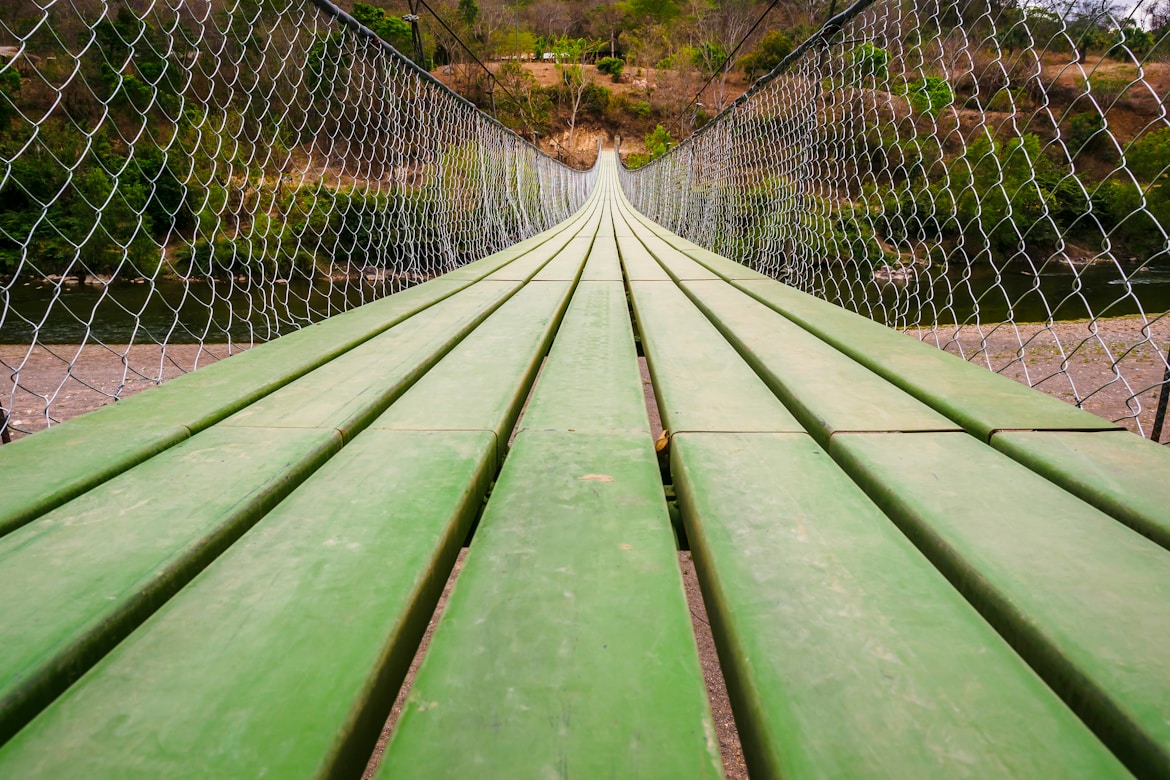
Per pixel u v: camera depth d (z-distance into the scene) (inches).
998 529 24.5
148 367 303.4
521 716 16.5
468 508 30.1
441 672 18.2
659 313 82.2
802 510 28.0
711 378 51.2
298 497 29.2
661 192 418.3
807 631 19.4
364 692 16.9
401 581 22.2
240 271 463.8
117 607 19.9
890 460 31.9
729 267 128.4
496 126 230.8
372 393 44.1
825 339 61.4
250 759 14.6
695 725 16.2
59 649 17.6
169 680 17.3
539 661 18.6
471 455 34.5
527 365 54.4
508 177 249.3
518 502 29.6
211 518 26.2
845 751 14.8
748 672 17.6
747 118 170.9
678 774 14.7
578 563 24.2
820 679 17.2
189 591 21.6
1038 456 30.9
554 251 176.9
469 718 16.4
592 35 2763.3
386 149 119.2
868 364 51.3
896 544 25.0
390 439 36.9
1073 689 16.8
